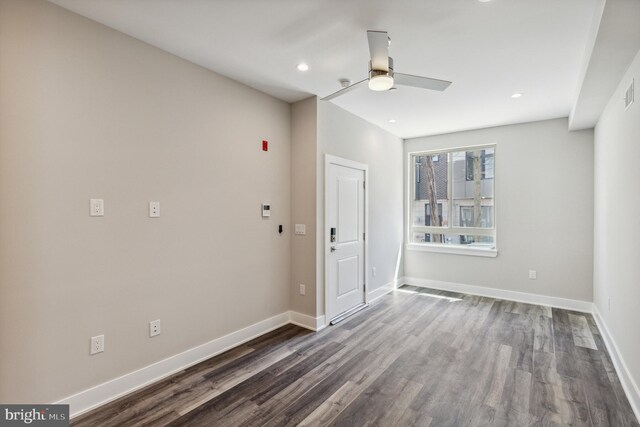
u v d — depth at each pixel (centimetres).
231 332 302
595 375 251
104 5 195
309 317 351
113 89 219
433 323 363
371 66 206
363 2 192
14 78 179
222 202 292
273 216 345
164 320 250
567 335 328
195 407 212
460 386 236
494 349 297
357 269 418
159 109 245
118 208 222
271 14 204
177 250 258
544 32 221
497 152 462
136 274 232
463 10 198
